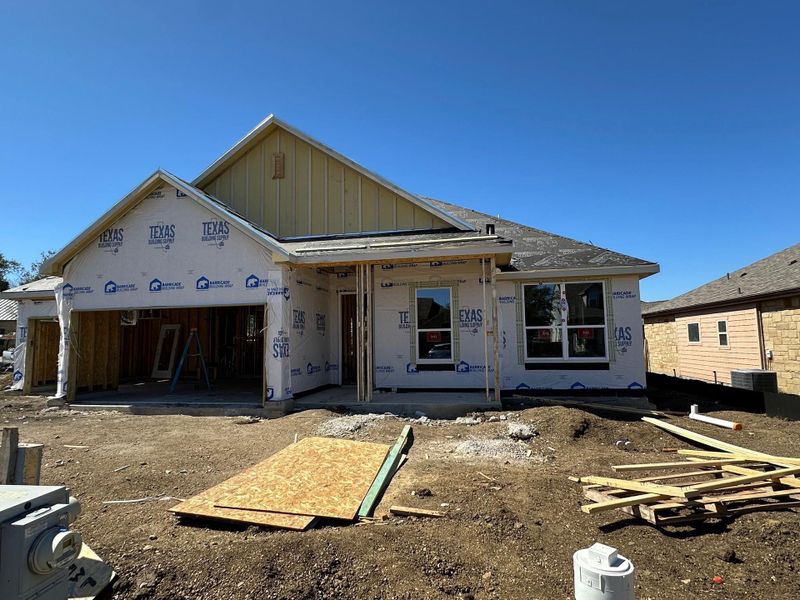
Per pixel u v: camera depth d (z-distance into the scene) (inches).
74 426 352.8
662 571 134.8
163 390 536.7
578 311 448.5
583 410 363.3
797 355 547.5
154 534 160.2
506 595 124.4
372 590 125.3
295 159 548.1
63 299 451.8
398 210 516.1
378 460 232.8
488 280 457.7
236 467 241.6
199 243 427.5
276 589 123.6
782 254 729.6
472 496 188.4
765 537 151.9
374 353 471.5
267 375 400.5
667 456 257.9
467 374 455.8
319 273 494.3
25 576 89.7
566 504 181.5
